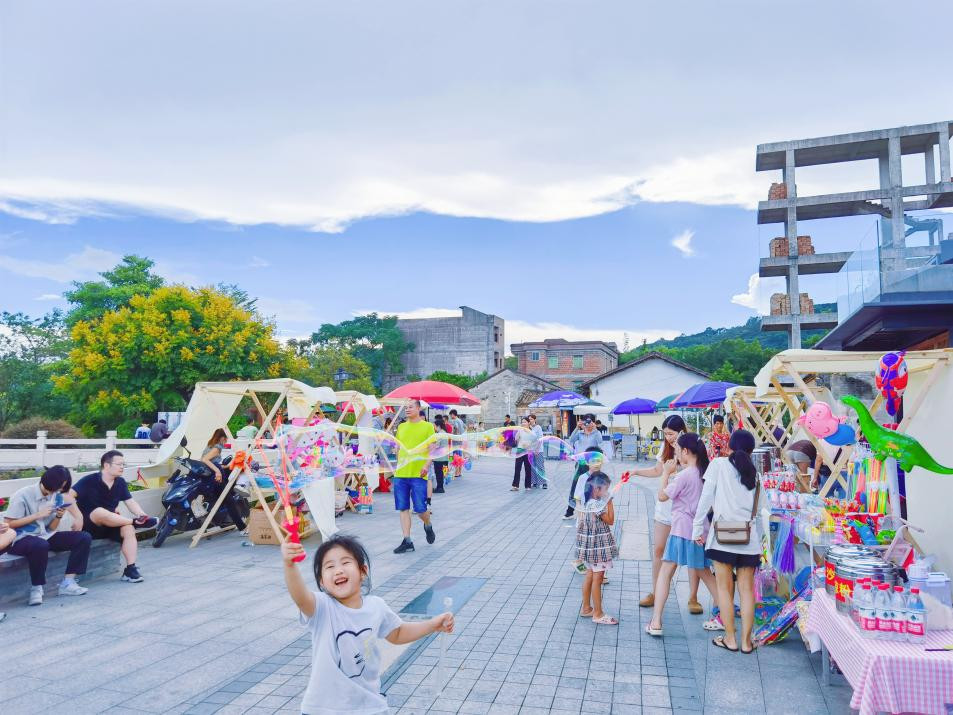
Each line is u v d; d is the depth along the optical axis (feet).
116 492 24.61
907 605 11.94
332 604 8.65
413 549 29.01
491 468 76.23
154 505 31.94
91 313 123.44
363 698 8.41
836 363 20.49
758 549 16.72
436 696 14.32
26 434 73.56
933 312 29.81
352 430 29.04
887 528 15.99
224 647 17.39
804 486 23.53
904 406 19.63
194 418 32.37
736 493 16.78
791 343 108.68
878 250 29.63
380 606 9.06
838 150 111.65
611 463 75.25
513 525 35.68
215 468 31.50
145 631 18.62
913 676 11.04
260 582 23.89
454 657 16.58
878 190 106.93
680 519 18.10
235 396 33.30
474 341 197.47
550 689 14.67
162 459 32.40
